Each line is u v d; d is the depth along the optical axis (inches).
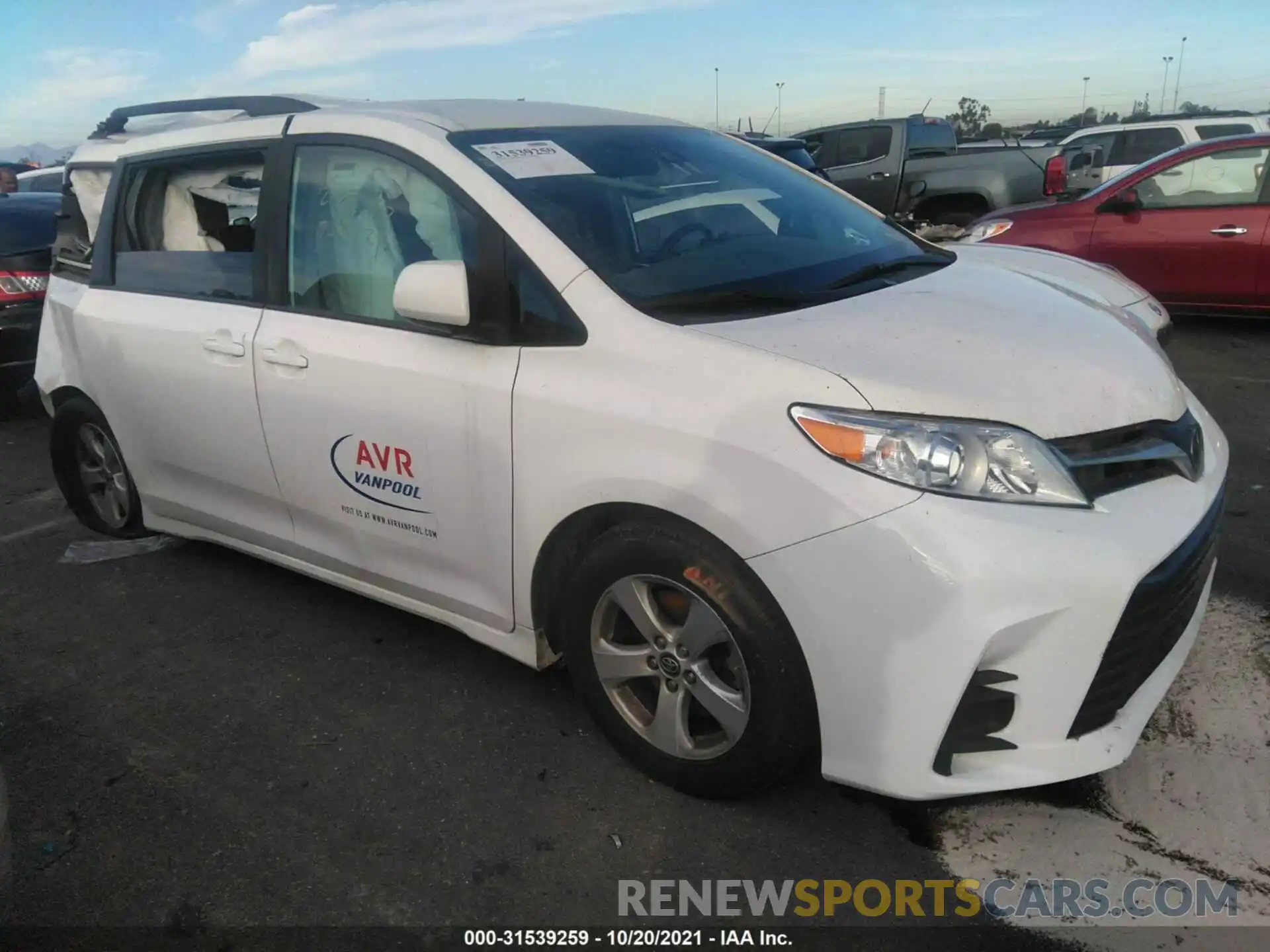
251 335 127.0
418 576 119.8
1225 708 111.7
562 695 123.2
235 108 143.9
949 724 82.2
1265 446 198.7
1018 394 86.6
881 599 81.4
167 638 142.7
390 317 114.9
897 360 89.0
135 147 151.6
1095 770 85.0
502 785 106.3
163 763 113.9
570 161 116.6
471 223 106.4
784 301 103.0
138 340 143.9
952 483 81.4
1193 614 99.0
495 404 102.6
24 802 108.1
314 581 158.4
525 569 105.9
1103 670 83.5
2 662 138.7
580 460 96.3
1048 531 80.8
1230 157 294.2
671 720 99.9
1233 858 91.1
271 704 124.4
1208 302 302.4
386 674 129.9
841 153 561.6
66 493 180.1
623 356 95.3
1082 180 478.0
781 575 85.4
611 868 94.1
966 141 872.9
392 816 102.7
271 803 105.9
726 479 87.2
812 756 107.3
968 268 124.6
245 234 131.5
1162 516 86.9
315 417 120.6
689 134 140.6
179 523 157.8
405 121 116.5
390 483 115.7
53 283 169.3
